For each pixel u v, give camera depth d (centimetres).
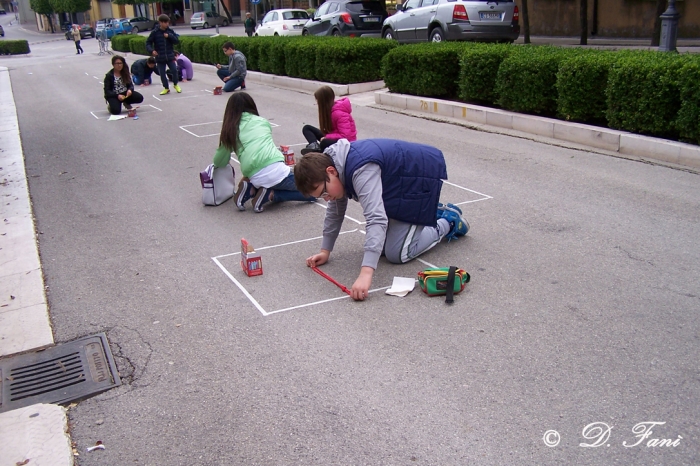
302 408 362
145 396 385
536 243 571
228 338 441
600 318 436
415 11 1836
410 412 352
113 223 697
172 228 671
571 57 959
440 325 439
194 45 2406
